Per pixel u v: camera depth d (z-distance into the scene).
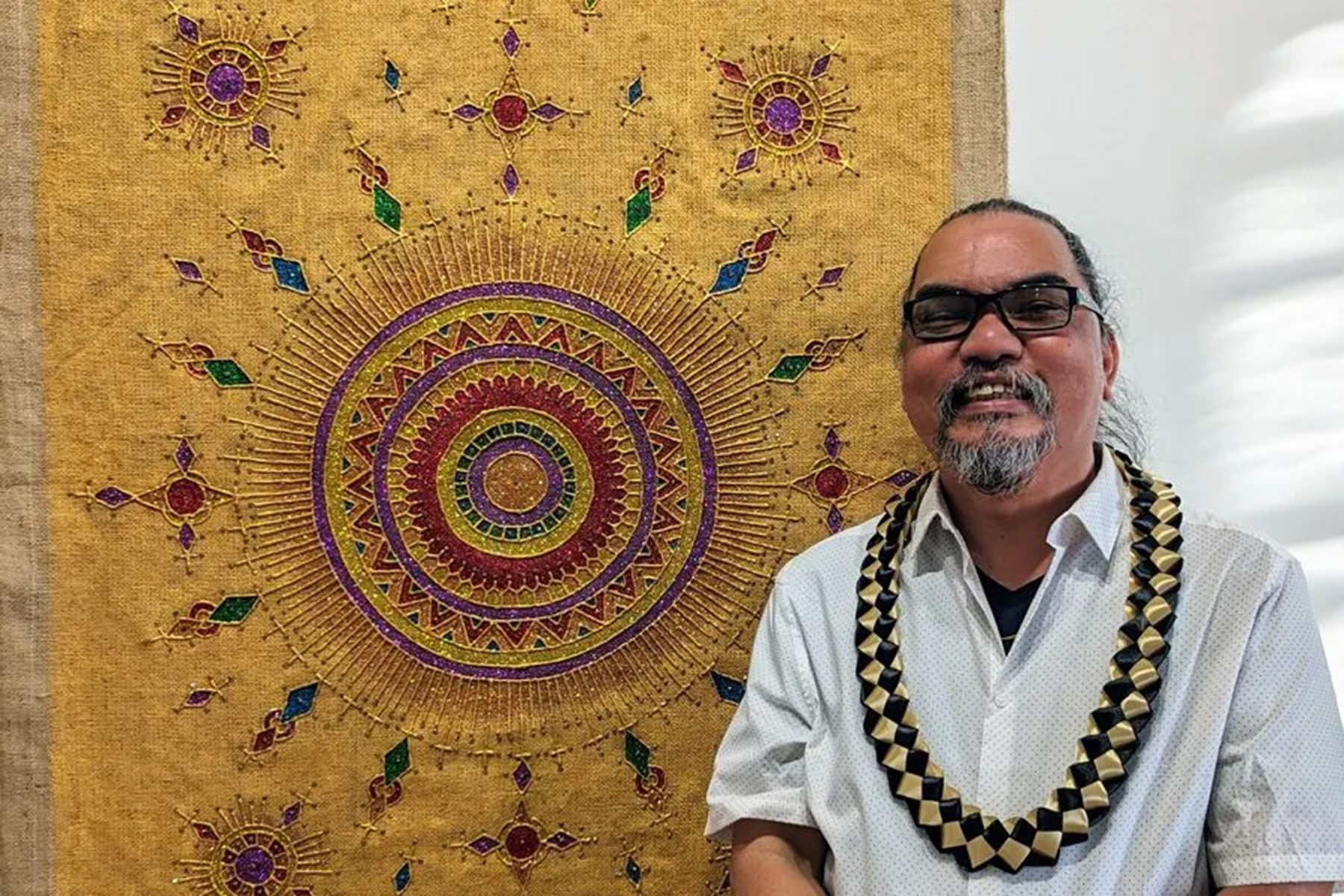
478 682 1.14
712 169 1.16
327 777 1.13
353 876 1.14
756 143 1.16
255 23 1.12
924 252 0.96
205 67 1.12
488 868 1.15
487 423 1.14
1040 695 0.90
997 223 0.92
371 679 1.14
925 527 0.97
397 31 1.13
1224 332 1.17
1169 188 1.17
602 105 1.15
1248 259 1.17
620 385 1.15
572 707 1.15
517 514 1.14
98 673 1.12
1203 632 0.88
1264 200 1.17
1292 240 1.17
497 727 1.15
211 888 1.13
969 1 1.16
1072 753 0.88
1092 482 0.93
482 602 1.14
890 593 0.96
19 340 1.11
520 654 1.14
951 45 1.16
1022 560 0.95
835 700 0.96
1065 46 1.17
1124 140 1.17
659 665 1.16
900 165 1.16
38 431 1.11
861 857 0.90
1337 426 1.17
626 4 1.15
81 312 1.11
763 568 1.16
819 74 1.16
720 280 1.16
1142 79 1.17
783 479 1.16
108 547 1.12
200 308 1.12
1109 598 0.91
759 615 1.16
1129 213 1.17
